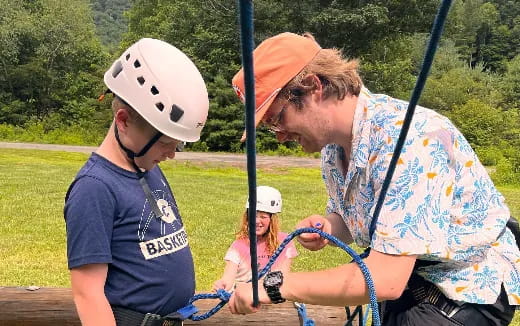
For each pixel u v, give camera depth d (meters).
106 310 1.93
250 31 1.02
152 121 1.94
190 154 24.77
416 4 30.52
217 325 3.19
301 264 7.17
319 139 2.00
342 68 1.94
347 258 7.47
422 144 1.87
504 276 2.06
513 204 13.55
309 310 3.25
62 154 21.61
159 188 2.17
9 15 38.56
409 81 32.25
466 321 2.04
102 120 32.22
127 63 1.99
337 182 2.23
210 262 7.21
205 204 11.26
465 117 31.28
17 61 37.53
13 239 8.09
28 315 3.23
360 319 2.42
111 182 1.99
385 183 1.79
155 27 40.56
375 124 1.92
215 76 28.14
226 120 27.36
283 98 1.92
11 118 36.12
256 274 1.81
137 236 2.02
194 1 31.23
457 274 2.04
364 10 28.69
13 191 11.92
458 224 2.00
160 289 2.06
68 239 1.95
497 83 44.62
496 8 77.62
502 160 22.64
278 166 20.91
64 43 38.81
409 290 2.11
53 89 37.81
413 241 1.80
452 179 1.94
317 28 29.08
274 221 4.35
